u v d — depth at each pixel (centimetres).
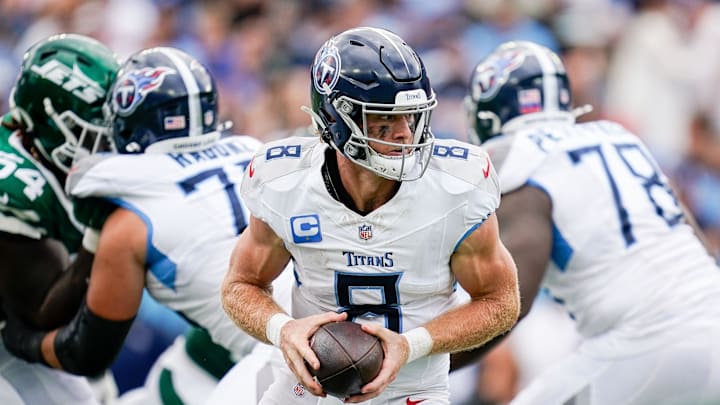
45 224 1577
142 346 2430
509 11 3375
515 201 1560
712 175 3156
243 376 1402
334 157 1177
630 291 1573
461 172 1170
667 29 3244
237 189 1548
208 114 1564
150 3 3609
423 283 1197
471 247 1182
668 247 1597
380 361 1141
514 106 1666
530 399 1628
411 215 1166
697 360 1546
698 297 1577
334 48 1166
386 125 1137
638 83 3247
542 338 2445
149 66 1545
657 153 3200
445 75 3259
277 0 3553
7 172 1550
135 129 1532
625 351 1571
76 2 3653
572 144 1611
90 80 1584
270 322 1184
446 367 1287
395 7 3522
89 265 1532
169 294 1517
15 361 1639
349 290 1202
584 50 3306
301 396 1295
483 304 1203
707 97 3225
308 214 1178
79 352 1523
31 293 1559
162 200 1499
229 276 1245
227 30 3544
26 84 1575
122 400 1830
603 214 1580
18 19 3728
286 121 3247
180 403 1697
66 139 1581
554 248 1591
